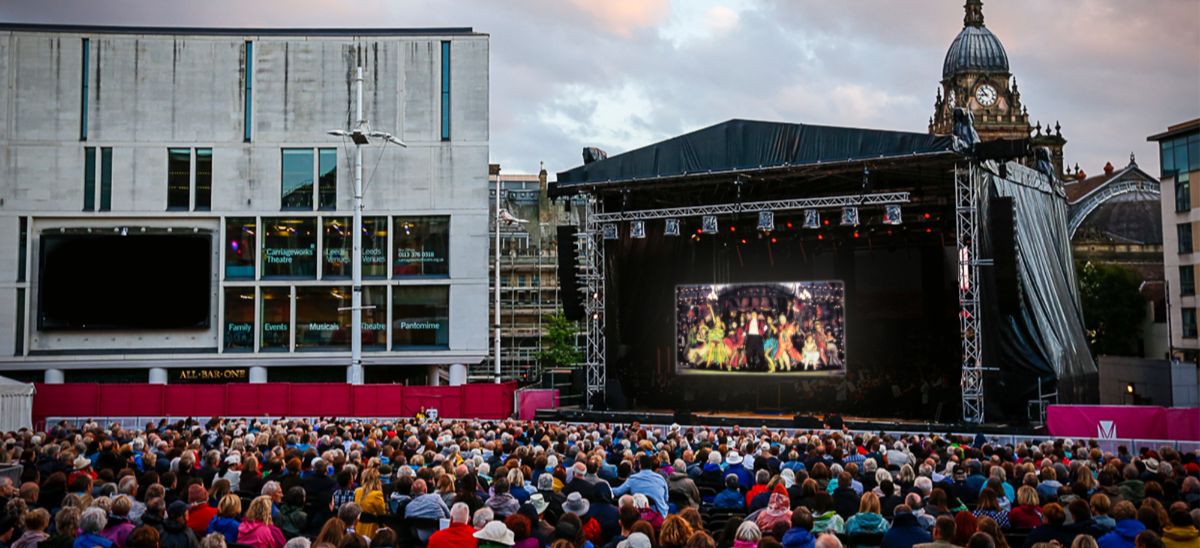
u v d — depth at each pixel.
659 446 18.62
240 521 10.55
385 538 9.26
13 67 48.78
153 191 49.00
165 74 49.47
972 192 35.06
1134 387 54.38
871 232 42.78
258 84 49.75
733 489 13.52
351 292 49.38
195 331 48.72
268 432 20.94
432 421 26.31
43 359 47.69
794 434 23.94
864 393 41.25
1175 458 17.00
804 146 37.06
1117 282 74.94
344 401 39.53
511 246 84.44
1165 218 63.34
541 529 10.40
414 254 49.75
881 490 12.35
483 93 50.47
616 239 43.28
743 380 43.81
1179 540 9.35
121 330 48.19
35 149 48.69
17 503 9.98
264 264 49.19
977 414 34.69
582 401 44.00
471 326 49.41
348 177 49.72
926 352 42.62
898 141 35.28
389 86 50.22
